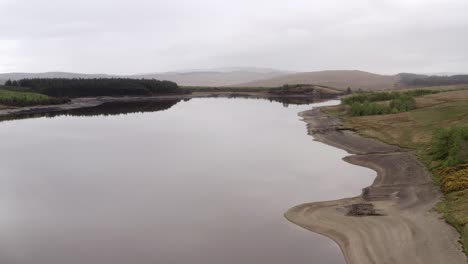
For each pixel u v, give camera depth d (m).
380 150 67.00
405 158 58.78
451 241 30.12
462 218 32.97
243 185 49.00
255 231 34.75
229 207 41.03
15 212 40.09
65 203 42.78
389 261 28.36
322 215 37.69
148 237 33.72
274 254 30.34
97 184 50.06
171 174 54.75
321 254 30.25
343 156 64.88
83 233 34.66
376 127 87.50
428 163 53.41
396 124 86.75
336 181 50.12
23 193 46.50
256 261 29.30
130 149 73.69
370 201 41.16
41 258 30.06
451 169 46.09
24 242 32.94
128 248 31.69
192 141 82.25
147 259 29.70
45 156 67.75
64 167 59.44
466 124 72.19
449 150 51.28
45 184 50.28
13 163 62.34
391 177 49.94
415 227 33.19
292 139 82.75
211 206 41.41
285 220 37.19
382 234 32.59
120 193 46.19
